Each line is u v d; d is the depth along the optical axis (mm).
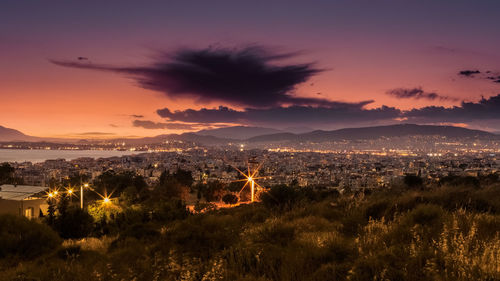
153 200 26953
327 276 4086
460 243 4422
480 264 3723
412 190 10617
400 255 4461
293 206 11336
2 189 33781
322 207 9898
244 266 4898
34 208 28547
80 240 11914
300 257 4910
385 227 6090
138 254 7043
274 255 5164
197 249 6480
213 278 4328
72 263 6922
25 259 8164
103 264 6566
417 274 3879
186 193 51375
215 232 7523
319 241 5512
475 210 7293
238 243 6164
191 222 9109
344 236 6363
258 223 9398
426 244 4848
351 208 9305
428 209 6984
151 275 5324
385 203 8766
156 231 9461
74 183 55906
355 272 3846
